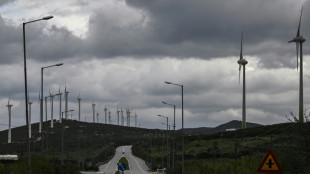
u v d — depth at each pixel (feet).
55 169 227.81
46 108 237.25
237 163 147.43
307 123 97.25
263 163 71.10
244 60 397.19
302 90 263.08
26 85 136.67
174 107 273.13
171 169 288.51
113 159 585.63
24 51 133.69
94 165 410.72
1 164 150.92
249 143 388.37
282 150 101.71
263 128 445.78
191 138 512.63
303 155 98.02
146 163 487.61
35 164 190.90
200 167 203.51
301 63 266.57
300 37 266.98
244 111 406.00
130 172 368.48
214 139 472.03
